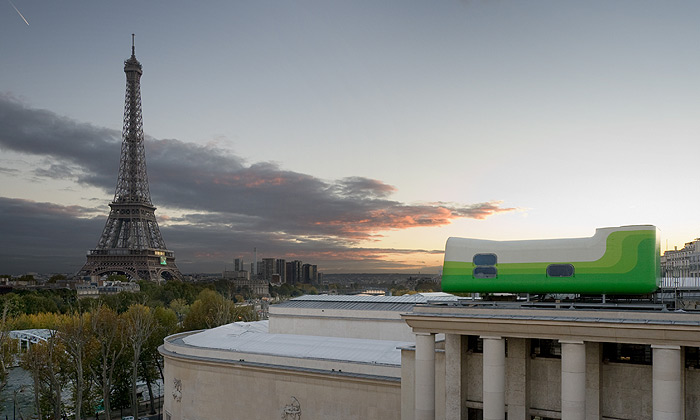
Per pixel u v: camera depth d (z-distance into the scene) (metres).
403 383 61.56
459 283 55.12
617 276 48.66
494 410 49.75
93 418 132.50
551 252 51.66
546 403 52.41
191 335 116.88
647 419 47.88
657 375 43.38
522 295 57.69
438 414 58.75
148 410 142.75
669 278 55.59
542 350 53.66
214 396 88.12
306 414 78.50
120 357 135.50
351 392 74.88
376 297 105.44
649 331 43.47
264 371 82.69
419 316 53.53
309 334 98.25
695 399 46.19
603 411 49.66
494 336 50.31
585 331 45.94
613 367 49.62
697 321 42.94
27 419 121.25
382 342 89.19
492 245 54.50
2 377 129.12
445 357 57.34
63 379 127.56
